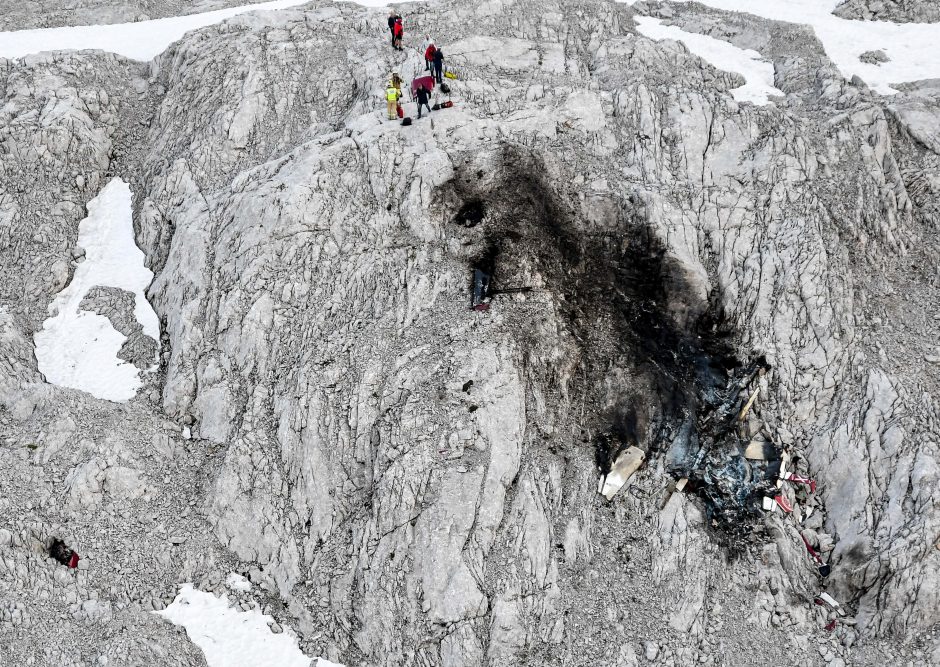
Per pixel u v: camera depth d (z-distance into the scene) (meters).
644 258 24.80
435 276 23.34
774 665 19.86
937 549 20.08
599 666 19.56
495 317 22.58
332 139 26.38
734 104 28.28
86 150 29.28
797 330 24.02
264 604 20.73
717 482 22.23
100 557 20.72
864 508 21.45
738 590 20.80
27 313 25.84
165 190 27.97
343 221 24.70
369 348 22.58
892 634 20.09
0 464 21.53
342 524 21.31
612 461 22.45
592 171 26.03
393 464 20.72
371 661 19.62
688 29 34.91
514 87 28.23
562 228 24.83
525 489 20.75
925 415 22.22
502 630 19.22
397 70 29.19
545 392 22.47
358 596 20.20
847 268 24.89
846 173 26.56
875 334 24.09
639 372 23.42
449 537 19.75
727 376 23.88
